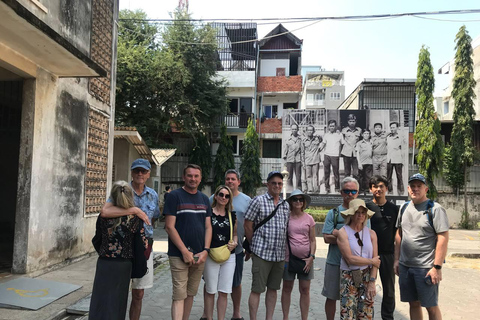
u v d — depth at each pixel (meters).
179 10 21.91
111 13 10.24
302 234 4.81
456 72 22.05
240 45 25.75
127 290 3.74
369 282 4.12
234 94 25.42
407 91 23.61
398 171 20.50
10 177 9.80
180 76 19.88
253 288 4.64
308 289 4.76
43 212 6.97
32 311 4.91
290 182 20.89
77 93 8.30
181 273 4.22
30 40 5.65
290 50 28.02
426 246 4.21
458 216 21.59
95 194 9.28
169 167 22.66
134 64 19.17
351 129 20.84
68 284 6.10
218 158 22.02
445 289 7.41
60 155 7.59
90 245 8.98
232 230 4.69
